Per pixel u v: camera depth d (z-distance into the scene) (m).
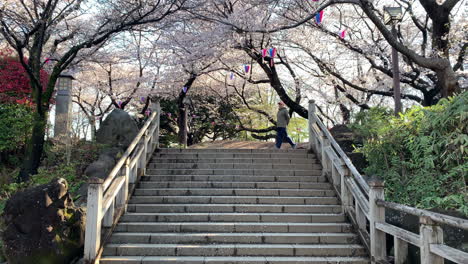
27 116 8.91
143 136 7.18
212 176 6.99
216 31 11.04
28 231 4.48
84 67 15.57
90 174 7.81
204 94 18.73
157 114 8.36
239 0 11.13
